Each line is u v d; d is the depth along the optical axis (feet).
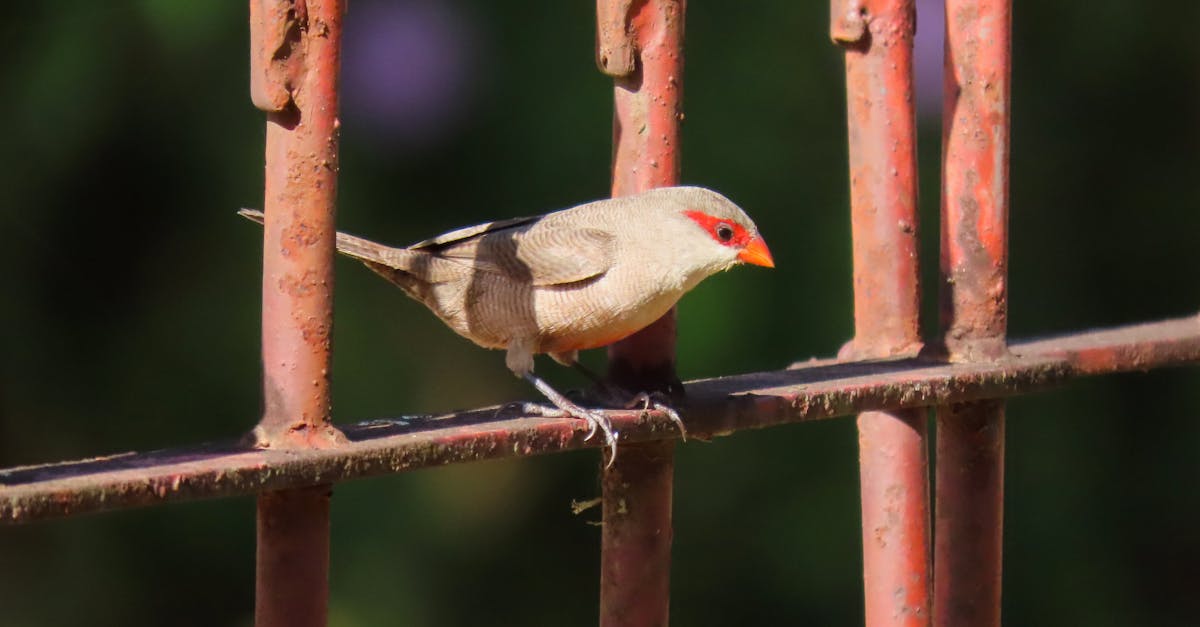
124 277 39.88
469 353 40.68
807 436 41.11
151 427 39.42
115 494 13.53
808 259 40.60
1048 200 45.68
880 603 21.24
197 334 39.60
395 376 40.24
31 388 39.63
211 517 39.75
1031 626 43.75
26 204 38.88
